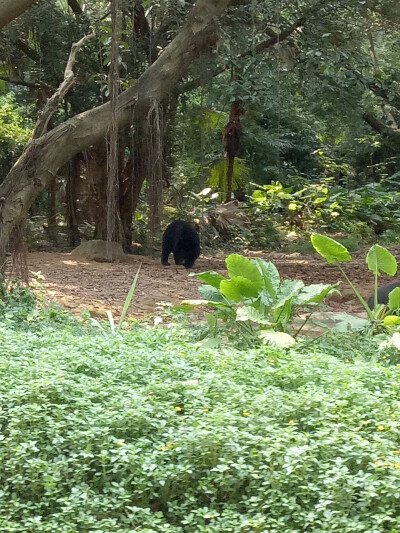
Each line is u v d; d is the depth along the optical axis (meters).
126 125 11.45
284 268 16.48
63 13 18.36
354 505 3.91
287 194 24.03
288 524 3.89
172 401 4.96
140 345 6.36
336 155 31.58
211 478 4.17
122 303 11.30
